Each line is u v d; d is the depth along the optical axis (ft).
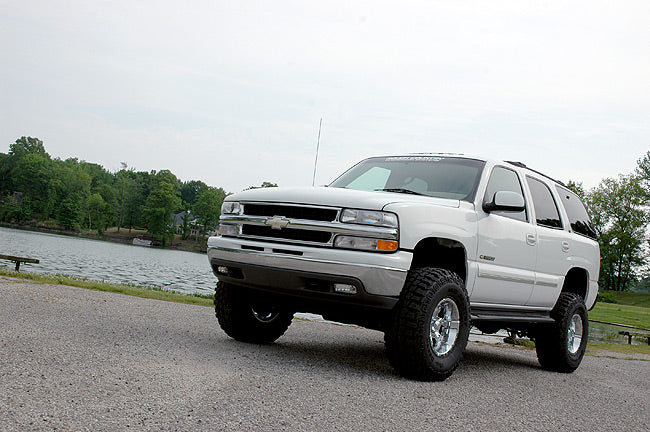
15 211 476.54
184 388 11.44
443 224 16.37
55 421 8.73
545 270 21.20
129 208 532.73
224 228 17.43
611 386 19.81
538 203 21.80
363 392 13.16
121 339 15.94
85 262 172.76
